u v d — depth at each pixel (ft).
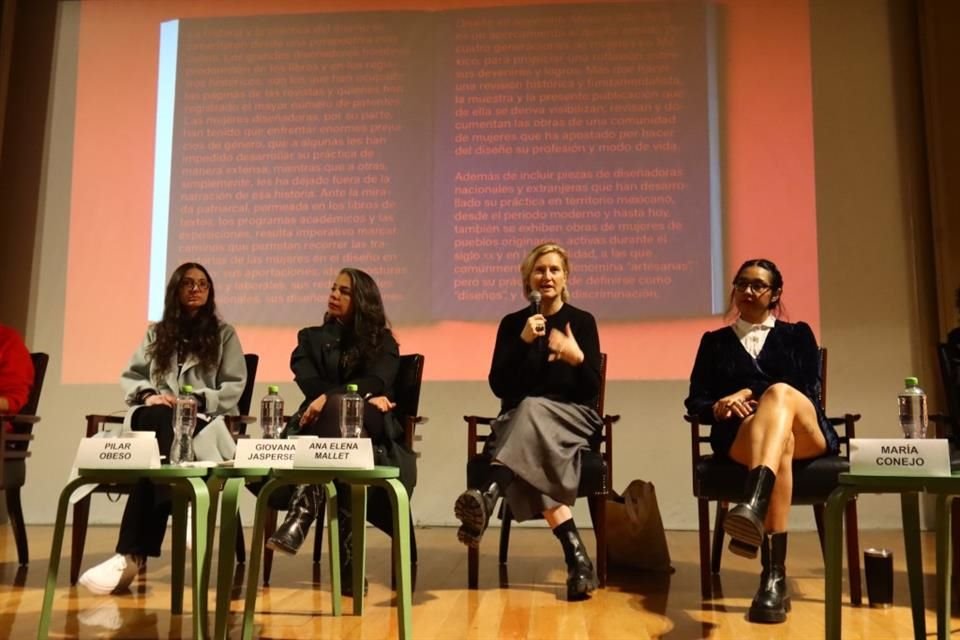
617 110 14.46
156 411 8.75
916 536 6.19
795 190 14.03
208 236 14.93
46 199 15.31
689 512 13.57
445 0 15.07
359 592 7.22
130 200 15.17
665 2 14.61
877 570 7.55
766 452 6.83
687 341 13.87
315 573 9.34
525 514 8.15
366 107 14.97
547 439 7.92
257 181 14.98
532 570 9.53
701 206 14.11
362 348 9.05
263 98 15.19
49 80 15.64
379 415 8.43
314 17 15.28
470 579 8.55
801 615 7.16
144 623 6.85
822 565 9.86
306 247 14.74
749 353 8.38
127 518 8.16
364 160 14.85
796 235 13.94
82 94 15.52
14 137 15.52
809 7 14.40
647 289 14.03
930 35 13.78
